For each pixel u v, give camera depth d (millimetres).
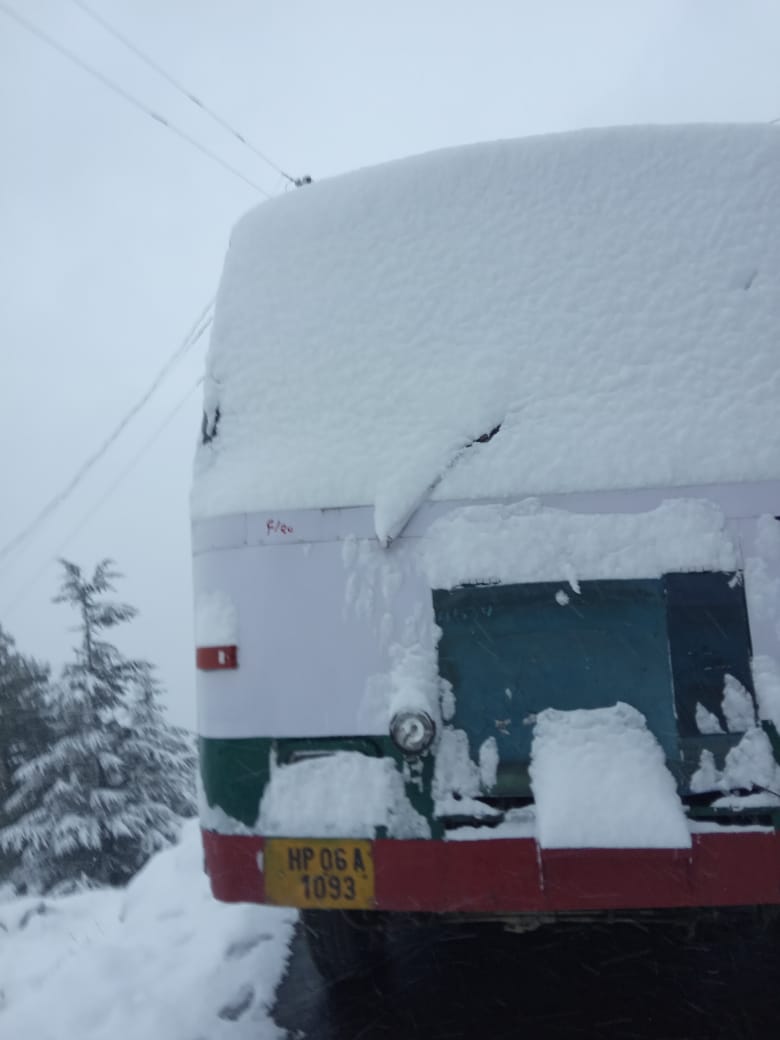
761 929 3453
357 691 3049
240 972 3967
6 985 4344
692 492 3010
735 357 3135
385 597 3072
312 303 3441
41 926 5426
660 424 3086
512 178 3387
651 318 3188
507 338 3230
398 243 3410
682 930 3957
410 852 2920
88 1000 3877
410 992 3738
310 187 3602
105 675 29578
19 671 31250
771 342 3143
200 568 3354
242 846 3070
